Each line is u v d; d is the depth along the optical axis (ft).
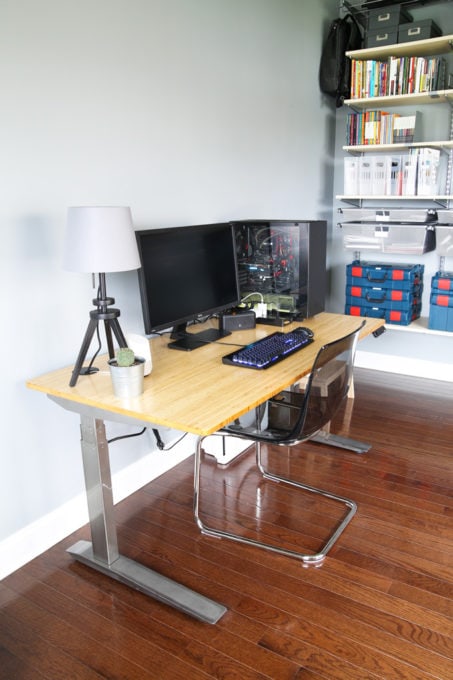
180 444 8.86
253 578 6.19
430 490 7.94
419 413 10.62
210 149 8.85
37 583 6.19
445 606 5.73
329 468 8.62
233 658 5.13
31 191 6.05
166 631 5.47
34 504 6.63
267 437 6.42
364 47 11.42
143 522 7.28
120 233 5.54
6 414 6.15
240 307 8.91
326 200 13.20
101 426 5.91
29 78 5.83
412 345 12.68
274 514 7.40
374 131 11.60
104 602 5.88
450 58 11.16
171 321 7.06
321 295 9.12
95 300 5.86
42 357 6.46
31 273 6.18
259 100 9.96
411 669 4.97
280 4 10.16
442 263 12.29
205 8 8.27
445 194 11.84
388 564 6.38
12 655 5.20
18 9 5.62
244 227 9.05
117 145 7.07
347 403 11.14
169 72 7.75
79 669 5.04
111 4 6.68
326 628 5.46
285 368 6.46
